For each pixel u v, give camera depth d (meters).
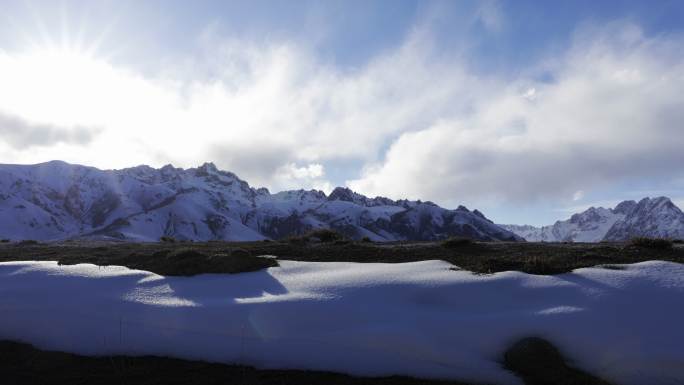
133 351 13.69
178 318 14.88
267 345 13.26
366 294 15.54
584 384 10.75
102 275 19.98
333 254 22.97
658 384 10.53
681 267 15.38
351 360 12.34
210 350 13.33
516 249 21.22
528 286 14.98
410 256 21.39
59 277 19.94
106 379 12.08
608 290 13.91
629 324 12.09
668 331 11.66
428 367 11.91
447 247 22.70
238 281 18.34
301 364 12.45
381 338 12.74
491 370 11.56
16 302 17.19
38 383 12.05
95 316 15.68
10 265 22.50
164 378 12.02
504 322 12.88
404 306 14.67
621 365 11.07
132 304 16.20
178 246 32.38
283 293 16.30
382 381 11.55
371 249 23.20
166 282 18.67
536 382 11.05
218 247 29.38
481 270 17.44
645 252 18.61
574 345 11.83
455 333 12.88
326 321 13.91
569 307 13.23
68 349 14.14
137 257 23.59
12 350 14.36
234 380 11.81
